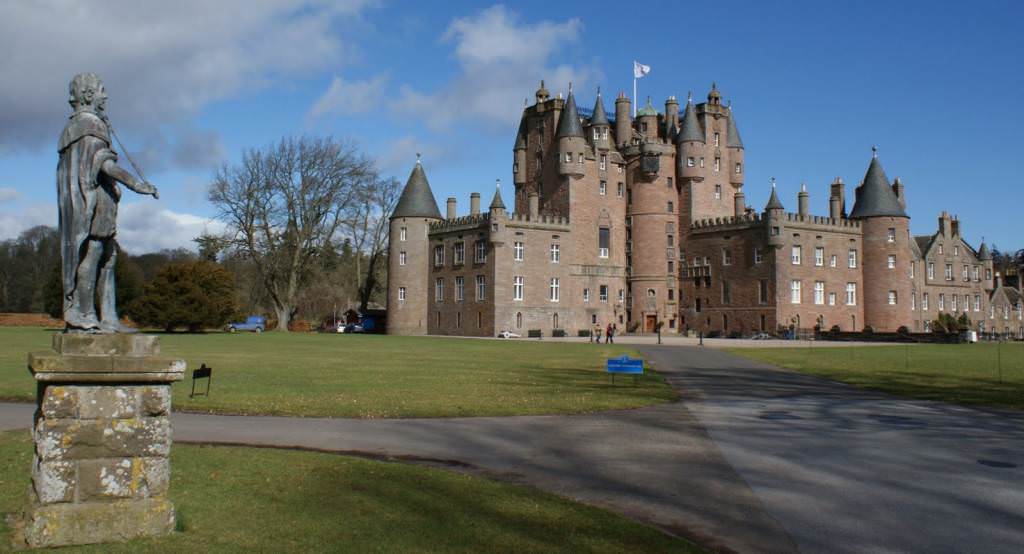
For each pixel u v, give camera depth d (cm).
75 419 902
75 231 931
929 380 3225
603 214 9869
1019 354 5353
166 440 944
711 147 10162
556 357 4631
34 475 954
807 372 3662
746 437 1744
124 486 919
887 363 4316
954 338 7769
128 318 8769
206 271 8119
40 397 948
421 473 1324
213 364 3569
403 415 2028
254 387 2598
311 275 9956
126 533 910
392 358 4256
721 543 984
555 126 9994
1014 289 12838
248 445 1587
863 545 977
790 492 1238
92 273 948
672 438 1725
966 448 1614
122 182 950
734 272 9300
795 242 8994
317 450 1542
